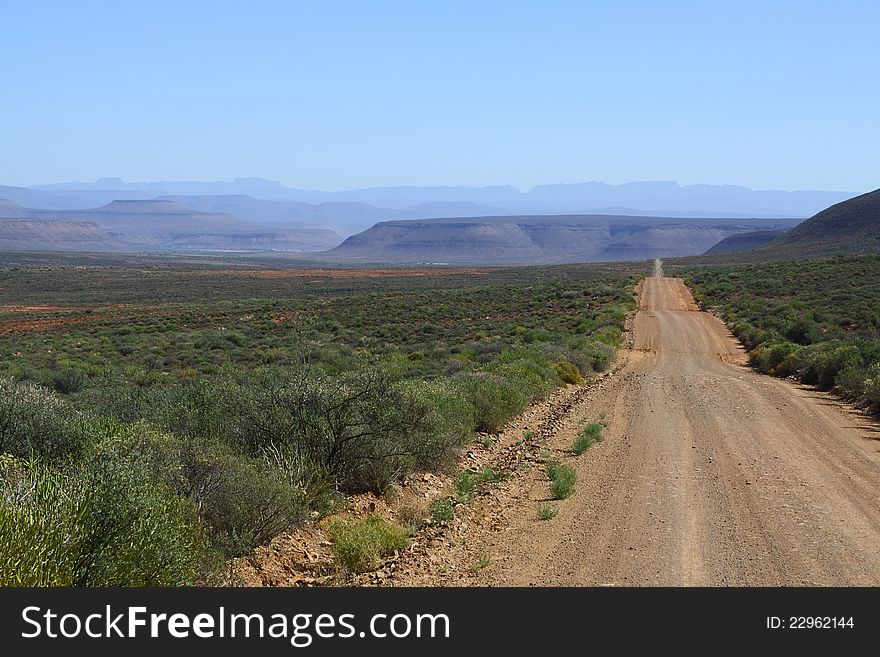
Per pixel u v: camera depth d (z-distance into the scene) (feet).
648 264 600.39
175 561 23.57
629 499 39.70
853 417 68.33
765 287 264.52
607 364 120.16
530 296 290.76
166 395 50.72
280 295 380.78
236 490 30.55
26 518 20.97
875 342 95.76
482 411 59.11
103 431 34.19
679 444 55.31
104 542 22.29
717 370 116.88
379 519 34.53
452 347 144.25
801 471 46.42
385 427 40.63
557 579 27.96
